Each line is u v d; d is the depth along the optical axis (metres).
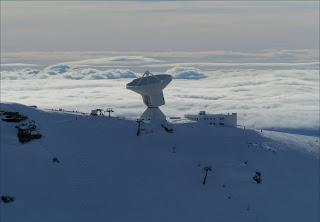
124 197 99.56
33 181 98.75
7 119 114.75
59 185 99.50
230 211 100.62
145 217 95.56
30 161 103.19
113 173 105.06
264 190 108.50
